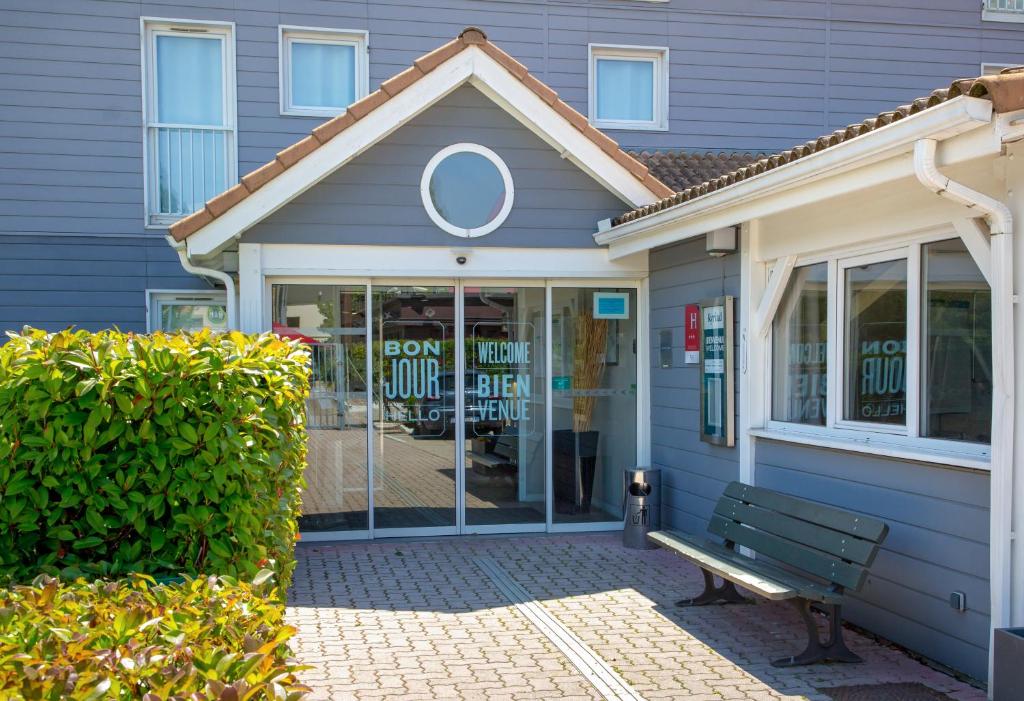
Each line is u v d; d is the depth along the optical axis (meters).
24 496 3.77
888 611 5.41
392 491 8.41
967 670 4.75
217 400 3.90
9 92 9.80
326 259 8.02
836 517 5.27
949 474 4.89
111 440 3.86
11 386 3.75
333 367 8.29
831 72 12.19
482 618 5.93
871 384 5.80
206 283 10.18
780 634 5.57
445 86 7.90
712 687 4.67
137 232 10.06
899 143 4.45
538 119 8.14
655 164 10.01
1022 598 4.37
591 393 8.79
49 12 9.90
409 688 4.66
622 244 8.17
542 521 8.68
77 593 2.91
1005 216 4.42
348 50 11.02
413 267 8.20
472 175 8.28
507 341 8.60
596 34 11.59
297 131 10.62
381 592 6.58
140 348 3.92
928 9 12.41
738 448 7.09
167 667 2.20
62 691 2.07
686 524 7.99
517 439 8.65
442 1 11.13
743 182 5.89
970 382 4.94
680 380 8.11
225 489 3.92
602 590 6.62
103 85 10.02
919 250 5.33
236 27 10.45
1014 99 3.82
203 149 10.41
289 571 4.59
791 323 6.76
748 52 11.98
